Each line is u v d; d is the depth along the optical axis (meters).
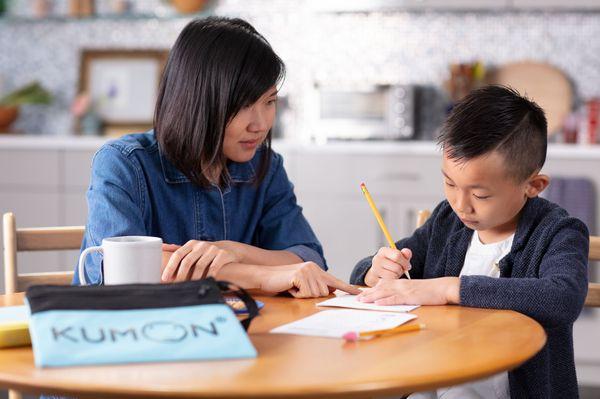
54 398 1.41
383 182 4.14
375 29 4.68
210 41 1.63
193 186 1.76
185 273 1.46
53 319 1.03
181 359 1.00
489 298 1.37
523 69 4.53
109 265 1.28
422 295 1.40
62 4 4.91
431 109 4.64
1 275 4.42
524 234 1.56
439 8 4.38
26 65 4.96
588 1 4.27
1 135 4.68
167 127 1.67
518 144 1.46
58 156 4.38
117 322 1.04
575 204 3.96
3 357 1.03
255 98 1.63
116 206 1.60
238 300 1.42
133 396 0.90
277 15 4.74
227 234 1.82
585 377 3.88
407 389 0.94
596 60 4.50
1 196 4.42
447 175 1.50
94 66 4.88
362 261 1.71
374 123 4.43
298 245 1.84
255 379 0.93
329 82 4.48
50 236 1.92
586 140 4.34
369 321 1.25
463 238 1.67
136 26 4.88
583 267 1.45
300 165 4.20
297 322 1.24
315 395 0.90
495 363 1.02
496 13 4.57
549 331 1.52
